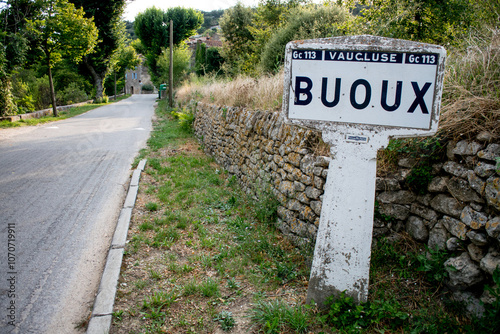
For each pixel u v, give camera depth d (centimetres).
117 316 263
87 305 288
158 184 616
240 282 314
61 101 3005
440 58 232
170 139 1091
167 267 339
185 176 660
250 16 2192
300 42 256
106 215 476
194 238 403
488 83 308
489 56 321
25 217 459
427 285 280
